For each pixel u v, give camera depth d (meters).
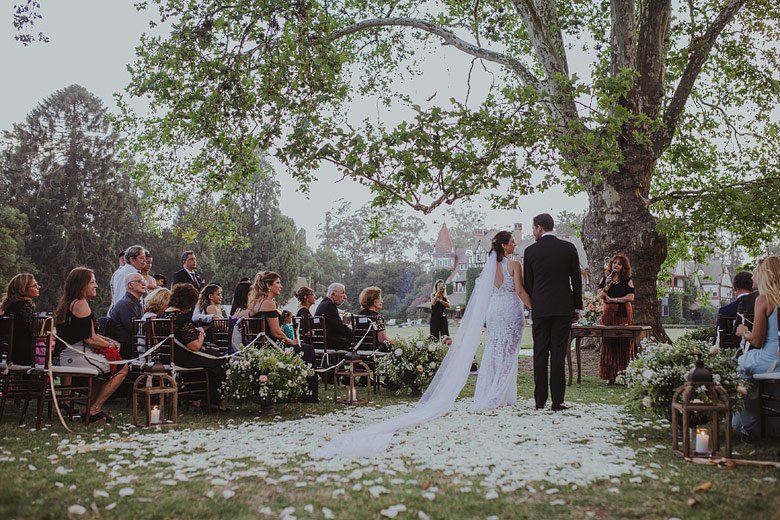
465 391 9.77
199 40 12.13
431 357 9.20
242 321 8.32
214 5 12.09
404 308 85.62
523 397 8.79
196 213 18.81
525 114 11.46
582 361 13.73
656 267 13.98
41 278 53.75
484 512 3.46
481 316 7.62
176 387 6.81
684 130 17.56
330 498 3.71
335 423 6.65
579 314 7.56
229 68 12.12
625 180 13.92
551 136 11.59
